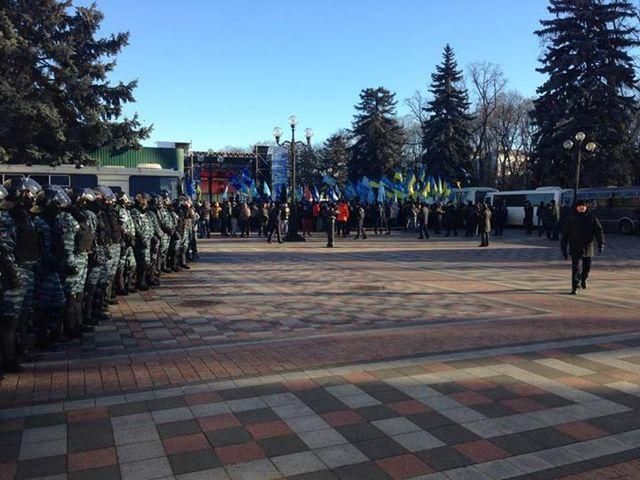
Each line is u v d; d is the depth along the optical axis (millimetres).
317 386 5598
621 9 38938
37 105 22656
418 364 6328
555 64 39469
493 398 5285
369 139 57094
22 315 6191
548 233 27953
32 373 6020
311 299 10641
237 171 53969
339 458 4086
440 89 52938
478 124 60438
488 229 23484
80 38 25234
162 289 11727
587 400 5242
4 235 5500
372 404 5125
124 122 25875
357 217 29172
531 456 4125
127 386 5617
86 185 23547
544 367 6238
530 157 42688
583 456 4125
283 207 28250
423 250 21734
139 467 3949
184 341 7430
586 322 8648
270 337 7652
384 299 10688
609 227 35188
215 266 15867
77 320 7500
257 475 3838
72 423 4711
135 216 10922
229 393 5406
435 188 41188
